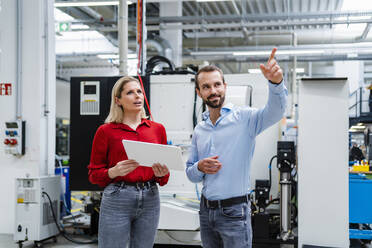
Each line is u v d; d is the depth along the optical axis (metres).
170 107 3.59
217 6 7.43
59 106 10.29
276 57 9.22
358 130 5.43
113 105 1.83
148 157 1.56
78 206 4.71
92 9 7.47
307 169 2.82
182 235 3.43
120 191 1.72
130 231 1.83
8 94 4.18
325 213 2.79
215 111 1.67
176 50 7.70
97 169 1.77
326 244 2.79
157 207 1.82
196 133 1.75
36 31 4.14
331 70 11.43
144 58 4.07
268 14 6.68
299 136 2.83
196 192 3.44
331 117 2.79
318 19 7.29
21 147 4.08
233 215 1.57
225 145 1.61
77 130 3.60
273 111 1.52
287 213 3.10
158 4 7.68
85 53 8.59
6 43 4.19
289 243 3.10
